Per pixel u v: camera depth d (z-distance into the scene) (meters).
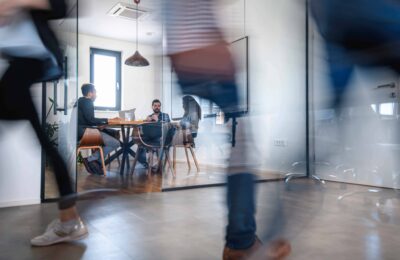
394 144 1.99
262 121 3.47
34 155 2.03
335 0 0.92
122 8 5.02
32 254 1.20
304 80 3.26
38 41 0.92
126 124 3.75
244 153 0.98
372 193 2.35
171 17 1.14
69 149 1.60
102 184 2.99
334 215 1.75
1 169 1.95
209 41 1.06
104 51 6.50
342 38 0.97
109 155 4.14
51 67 0.97
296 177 3.08
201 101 1.20
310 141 3.18
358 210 1.89
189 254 1.20
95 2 4.80
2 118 0.96
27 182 2.02
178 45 1.13
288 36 3.37
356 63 1.01
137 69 6.76
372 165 2.48
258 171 0.98
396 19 0.84
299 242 1.28
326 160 2.94
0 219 1.69
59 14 0.95
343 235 1.42
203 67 1.09
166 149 3.68
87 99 3.42
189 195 2.44
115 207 2.01
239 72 1.09
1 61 0.89
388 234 1.44
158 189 2.70
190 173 3.64
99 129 3.60
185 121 3.13
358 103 1.93
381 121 2.02
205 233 1.46
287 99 3.46
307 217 1.57
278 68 3.56
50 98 2.03
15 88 0.92
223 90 1.07
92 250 1.24
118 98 6.62
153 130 3.67
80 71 6.16
